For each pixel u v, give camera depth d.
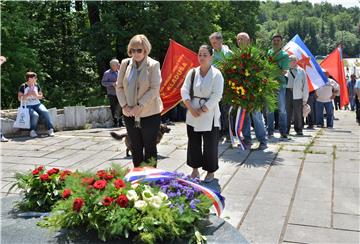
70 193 3.40
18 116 9.61
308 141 8.66
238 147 7.96
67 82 20.41
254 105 7.37
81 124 11.44
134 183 3.54
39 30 18.39
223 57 7.43
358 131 10.67
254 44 7.66
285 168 6.50
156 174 3.71
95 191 3.28
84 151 8.03
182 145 8.25
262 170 6.40
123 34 17.91
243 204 4.97
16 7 17.80
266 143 7.89
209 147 5.70
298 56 12.00
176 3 18.73
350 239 4.05
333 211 4.74
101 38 18.14
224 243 3.09
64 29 20.56
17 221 3.51
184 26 19.45
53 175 3.88
